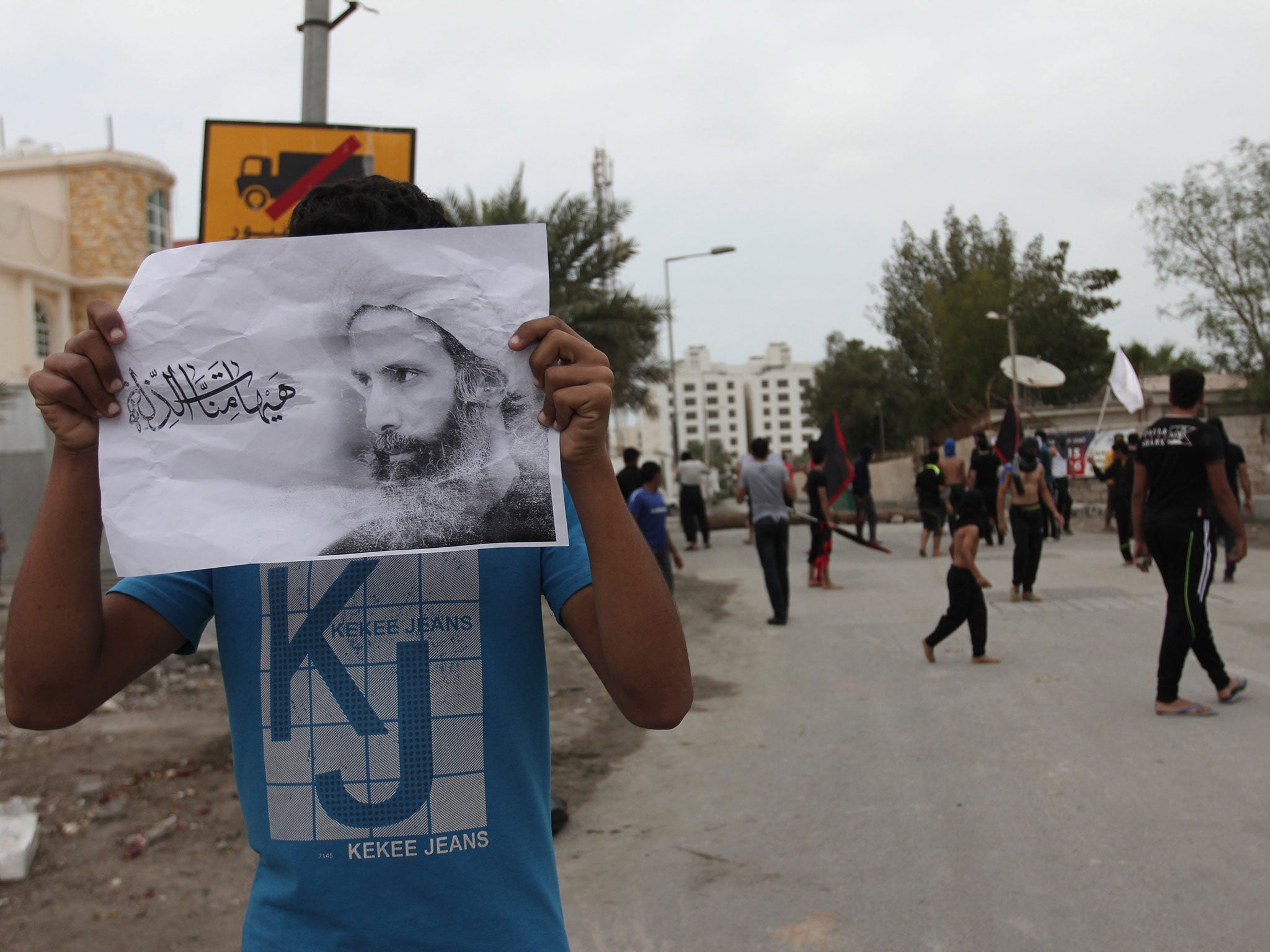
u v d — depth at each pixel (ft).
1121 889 10.55
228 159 22.66
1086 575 37.27
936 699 19.42
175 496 4.09
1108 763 14.71
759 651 25.80
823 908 10.59
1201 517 17.11
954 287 136.46
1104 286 132.98
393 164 23.30
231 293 4.14
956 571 22.57
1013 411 55.42
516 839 4.17
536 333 4.04
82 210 80.64
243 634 4.32
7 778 14.83
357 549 4.05
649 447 340.59
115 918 10.64
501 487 4.06
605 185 131.44
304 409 4.11
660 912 10.75
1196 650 17.69
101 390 4.10
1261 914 9.84
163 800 14.03
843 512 58.44
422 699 4.15
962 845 11.99
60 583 4.07
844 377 203.62
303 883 4.04
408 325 4.11
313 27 22.77
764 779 15.05
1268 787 13.30
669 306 55.16
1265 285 69.21
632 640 4.03
